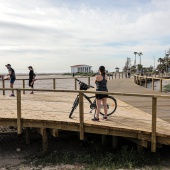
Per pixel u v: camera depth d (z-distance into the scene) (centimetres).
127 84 1856
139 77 1855
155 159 543
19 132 618
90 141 701
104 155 595
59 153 625
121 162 536
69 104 845
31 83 1135
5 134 820
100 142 688
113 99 666
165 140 511
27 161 590
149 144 537
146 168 506
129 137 561
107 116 656
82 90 570
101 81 589
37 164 566
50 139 746
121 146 637
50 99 967
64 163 563
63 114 672
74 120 598
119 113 696
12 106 800
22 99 964
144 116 661
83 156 598
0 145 717
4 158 617
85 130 573
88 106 794
